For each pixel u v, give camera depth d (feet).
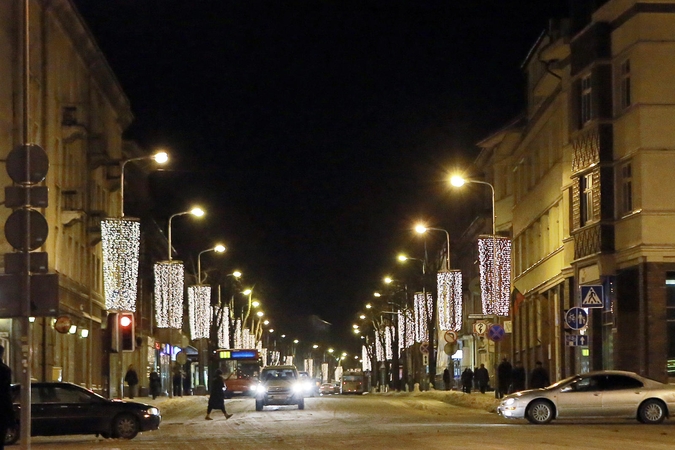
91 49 189.78
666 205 128.67
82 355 194.49
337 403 204.33
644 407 104.06
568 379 106.83
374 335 444.55
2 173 148.87
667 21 129.39
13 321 149.59
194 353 363.76
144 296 283.79
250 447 80.84
